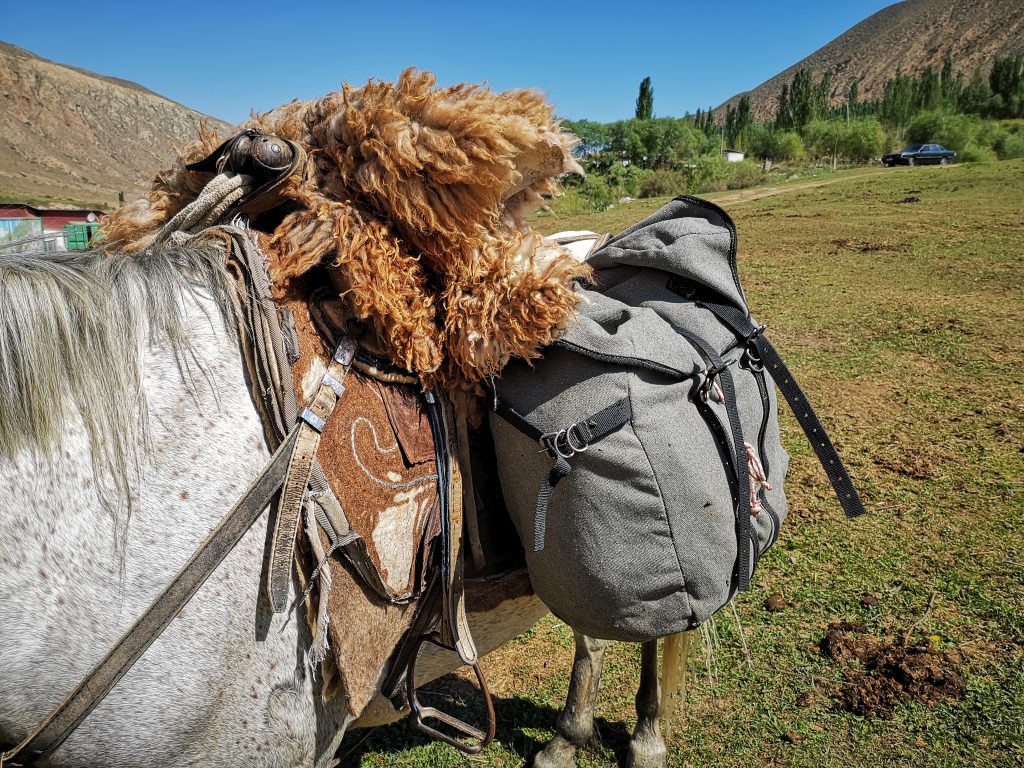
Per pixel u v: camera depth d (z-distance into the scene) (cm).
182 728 128
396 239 146
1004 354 627
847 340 700
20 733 126
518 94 152
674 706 231
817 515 389
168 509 126
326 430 139
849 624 303
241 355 137
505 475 165
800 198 2156
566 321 156
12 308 120
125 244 165
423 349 143
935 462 436
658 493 155
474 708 282
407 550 151
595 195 3086
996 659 278
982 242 1155
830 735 253
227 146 152
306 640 141
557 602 168
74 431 123
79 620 121
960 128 4694
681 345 164
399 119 141
